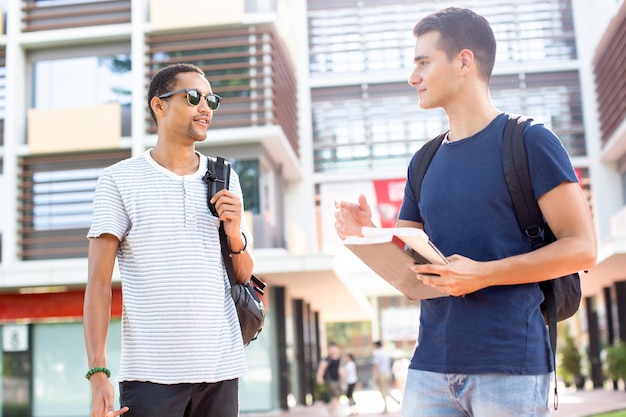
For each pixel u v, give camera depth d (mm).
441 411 3014
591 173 25641
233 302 3570
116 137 21391
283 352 21734
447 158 3104
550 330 2934
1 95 22250
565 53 26406
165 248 3453
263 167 21938
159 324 3375
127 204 3498
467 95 3090
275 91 21781
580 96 26094
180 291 3404
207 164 3703
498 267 2752
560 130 25906
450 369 2930
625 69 21859
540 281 2932
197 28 22078
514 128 2977
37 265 20891
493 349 2848
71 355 20391
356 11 27188
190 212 3518
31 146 21469
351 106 26609
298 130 26312
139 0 22016
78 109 21578
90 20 22359
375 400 26609
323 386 27594
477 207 2980
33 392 20359
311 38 27188
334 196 26203
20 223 21422
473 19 3084
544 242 2979
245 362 3535
